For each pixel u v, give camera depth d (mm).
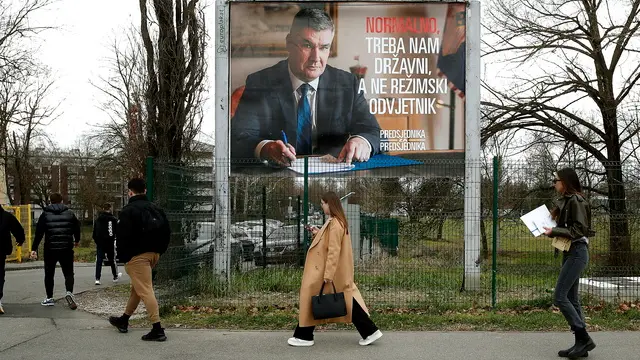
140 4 12328
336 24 11414
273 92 11375
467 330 7797
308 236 10555
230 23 11352
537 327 7879
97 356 6512
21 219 21969
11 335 7441
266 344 7039
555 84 18078
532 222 6656
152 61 12391
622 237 9492
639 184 9664
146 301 7117
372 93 11391
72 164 55219
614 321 8195
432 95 11398
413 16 11398
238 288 10281
